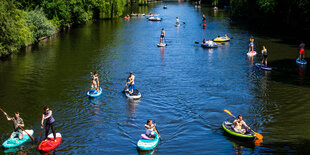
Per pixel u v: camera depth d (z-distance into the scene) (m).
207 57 35.56
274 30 55.41
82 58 34.81
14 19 35.03
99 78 27.20
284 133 16.69
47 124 15.50
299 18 55.97
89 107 20.70
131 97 22.42
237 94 22.98
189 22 69.19
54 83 25.72
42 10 49.69
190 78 27.38
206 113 19.70
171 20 73.12
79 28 60.34
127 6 113.50
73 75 28.05
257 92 23.33
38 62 32.88
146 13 89.00
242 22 68.00
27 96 22.67
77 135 16.81
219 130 17.38
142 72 29.31
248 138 15.86
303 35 48.97
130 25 64.56
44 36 47.66
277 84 25.17
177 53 37.94
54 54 36.84
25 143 15.82
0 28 32.41
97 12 77.56
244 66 31.22
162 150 15.28
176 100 22.03
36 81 26.25
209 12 91.25
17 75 28.03
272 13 62.34
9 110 20.06
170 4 126.12
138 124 18.25
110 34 52.59
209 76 27.91
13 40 34.25
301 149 14.97
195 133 17.05
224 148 15.33
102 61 33.50
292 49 38.94
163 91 23.98
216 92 23.56
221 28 59.34
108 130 17.45
